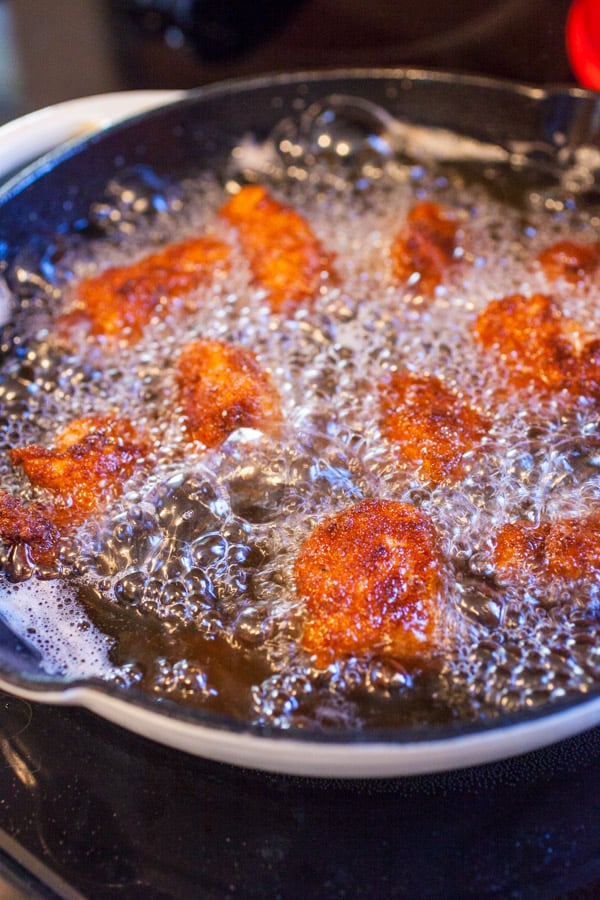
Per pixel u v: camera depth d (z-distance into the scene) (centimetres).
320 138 54
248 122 52
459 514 42
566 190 53
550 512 42
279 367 46
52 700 36
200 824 38
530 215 52
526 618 40
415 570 39
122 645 39
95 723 40
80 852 37
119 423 44
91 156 50
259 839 37
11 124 51
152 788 38
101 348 47
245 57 62
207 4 65
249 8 64
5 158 50
